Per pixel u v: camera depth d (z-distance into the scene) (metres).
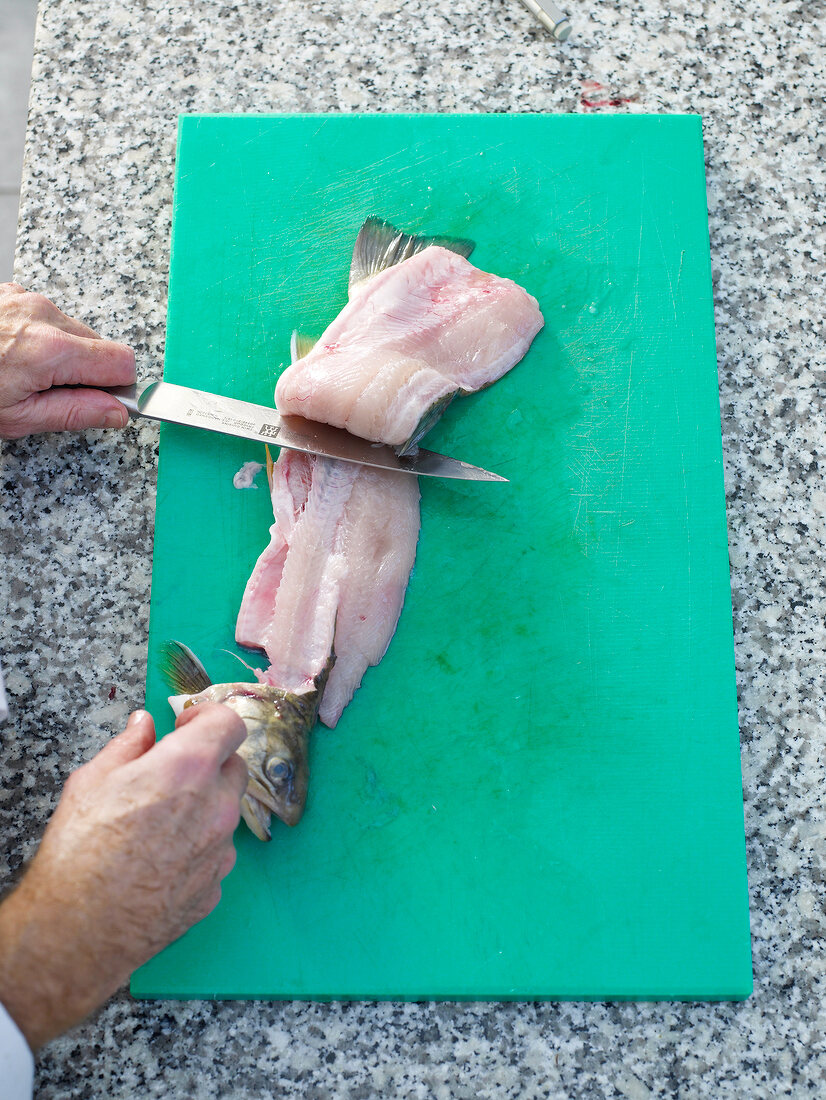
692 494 0.97
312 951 0.91
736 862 0.92
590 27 1.06
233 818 0.86
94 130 1.04
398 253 0.99
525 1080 0.90
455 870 0.92
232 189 1.01
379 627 0.94
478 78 1.05
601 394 0.98
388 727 0.94
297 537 0.95
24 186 1.03
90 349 0.96
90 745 0.95
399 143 1.02
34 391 0.95
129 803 0.85
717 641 0.95
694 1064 0.91
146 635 0.97
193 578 0.96
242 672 0.95
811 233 1.03
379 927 0.91
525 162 1.02
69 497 0.98
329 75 1.05
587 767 0.93
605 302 1.00
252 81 1.05
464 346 0.98
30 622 0.97
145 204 1.03
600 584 0.96
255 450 0.98
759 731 0.95
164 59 1.05
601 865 0.92
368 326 0.97
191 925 0.87
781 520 0.98
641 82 1.05
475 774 0.93
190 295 1.00
